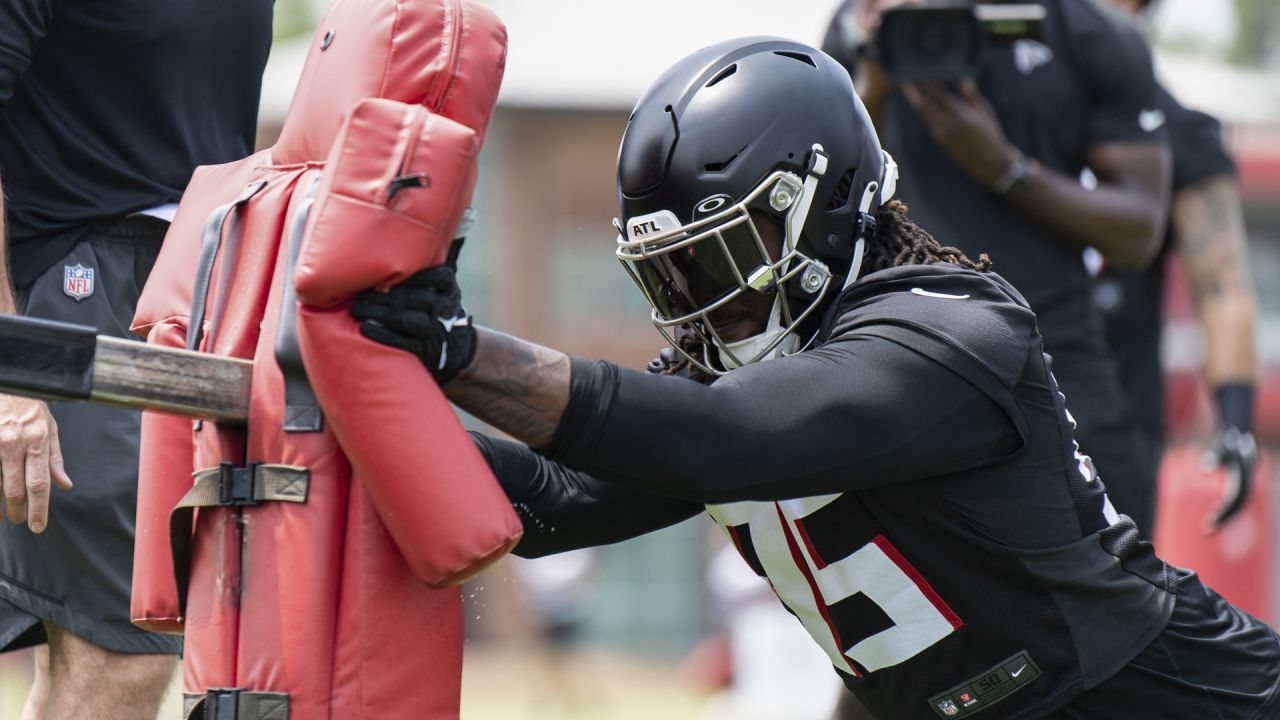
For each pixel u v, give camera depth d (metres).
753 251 7.89
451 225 6.77
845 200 8.18
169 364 6.99
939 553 7.91
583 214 59.28
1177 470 23.22
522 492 8.73
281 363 7.08
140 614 8.09
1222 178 17.53
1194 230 17.52
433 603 7.29
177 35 10.65
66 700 10.54
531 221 58.97
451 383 6.91
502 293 58.84
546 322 59.28
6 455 9.31
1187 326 42.41
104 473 10.34
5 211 10.09
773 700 26.69
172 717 17.81
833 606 8.24
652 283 8.18
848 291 8.02
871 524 7.94
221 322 7.59
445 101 7.20
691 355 8.29
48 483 9.41
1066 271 14.88
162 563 8.05
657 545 56.59
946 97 14.24
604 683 45.28
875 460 7.32
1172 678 8.17
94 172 10.55
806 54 8.35
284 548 7.13
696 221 7.88
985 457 7.69
